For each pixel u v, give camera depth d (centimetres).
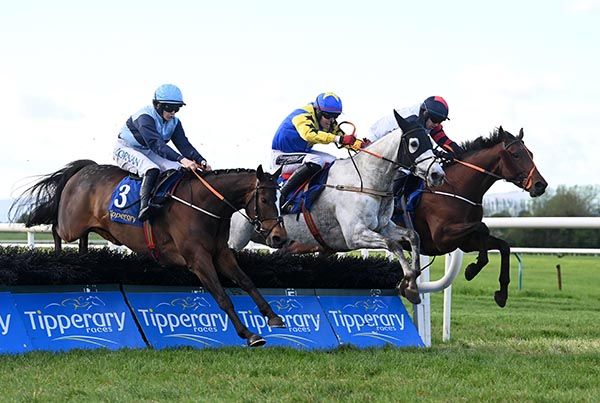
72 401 646
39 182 1039
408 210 1077
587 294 1858
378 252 1855
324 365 810
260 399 665
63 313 879
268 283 1014
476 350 1016
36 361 785
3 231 1374
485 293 1880
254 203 893
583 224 1157
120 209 961
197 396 671
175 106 969
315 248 1088
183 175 938
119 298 922
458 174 1074
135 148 979
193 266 906
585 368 839
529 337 1173
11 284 864
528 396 696
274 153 1083
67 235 1014
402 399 675
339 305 1048
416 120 990
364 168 1007
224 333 955
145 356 826
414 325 1104
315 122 1052
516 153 1063
